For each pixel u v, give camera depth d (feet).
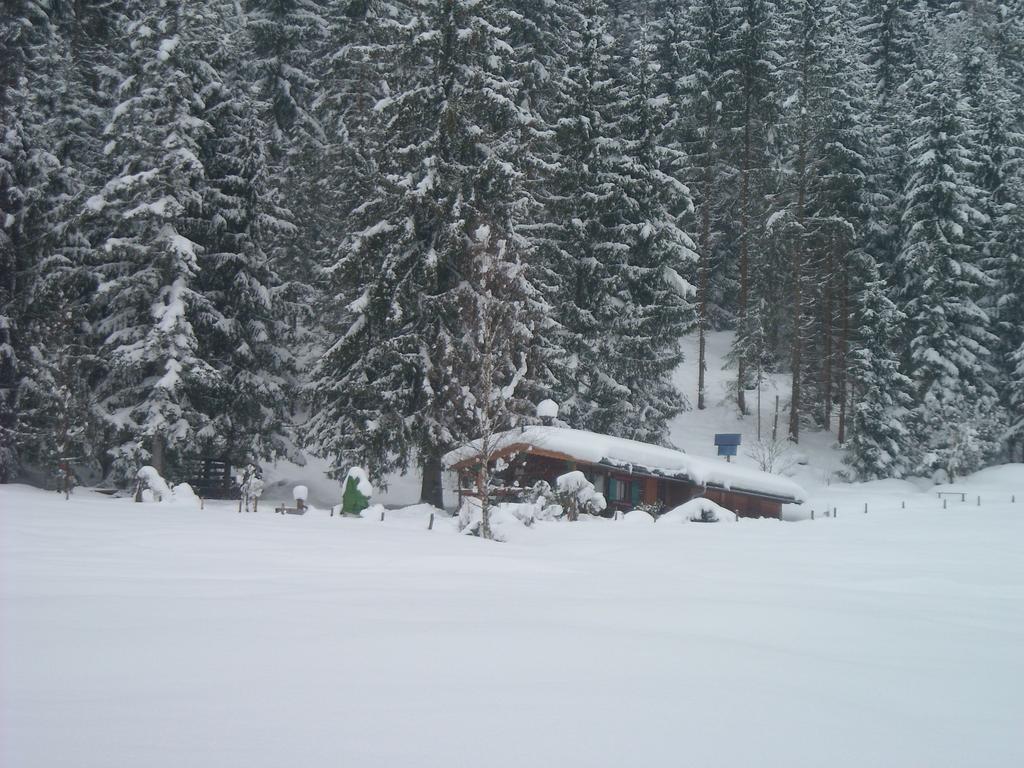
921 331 155.94
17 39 111.75
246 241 102.68
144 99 92.27
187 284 97.14
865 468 146.00
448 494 115.24
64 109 112.57
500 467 68.90
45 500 69.51
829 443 159.63
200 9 102.78
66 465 88.99
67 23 127.44
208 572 33.68
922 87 179.83
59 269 98.43
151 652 18.56
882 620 29.30
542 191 124.47
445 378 90.89
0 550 36.99
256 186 103.86
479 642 20.90
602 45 128.26
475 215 91.91
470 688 16.43
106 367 101.19
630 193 128.47
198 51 104.73
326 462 125.18
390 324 90.79
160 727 13.28
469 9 93.45
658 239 126.72
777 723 15.11
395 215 94.22
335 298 101.96
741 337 164.96
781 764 12.89
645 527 76.74
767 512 112.68
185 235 100.78
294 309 110.63
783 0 214.28
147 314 96.58
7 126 101.24
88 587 27.96
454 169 92.99
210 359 101.45
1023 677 20.74
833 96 165.58
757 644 23.22
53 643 19.15
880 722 15.70
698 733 14.20
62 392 92.02
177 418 92.43
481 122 99.19
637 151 130.00
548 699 15.85
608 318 124.88
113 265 97.76
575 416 119.96
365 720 14.02
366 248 92.27
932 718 16.30
